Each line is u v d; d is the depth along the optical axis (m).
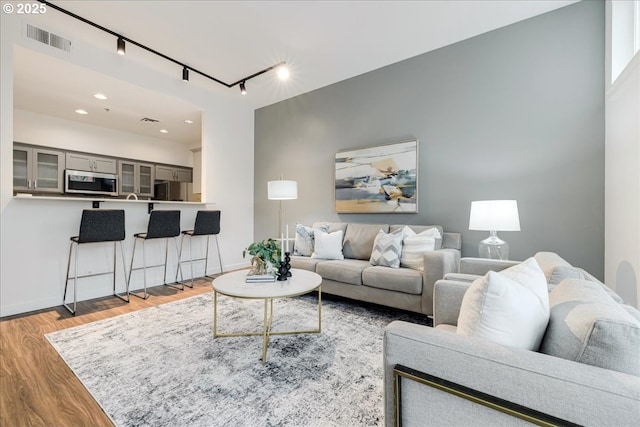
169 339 2.23
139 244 3.70
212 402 1.50
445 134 3.27
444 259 2.41
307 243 3.66
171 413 1.42
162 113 4.67
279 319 2.63
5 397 1.54
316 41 3.16
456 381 0.76
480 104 3.05
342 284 2.98
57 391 1.59
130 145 5.84
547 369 0.67
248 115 5.16
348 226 3.75
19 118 4.53
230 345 2.12
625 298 2.07
